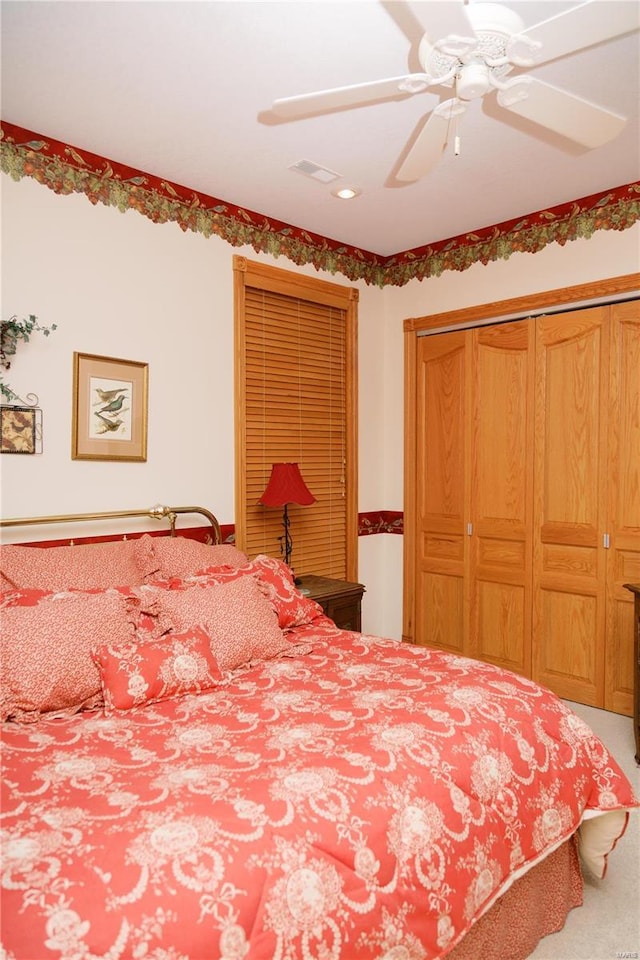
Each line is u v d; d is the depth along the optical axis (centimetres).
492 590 385
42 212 266
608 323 333
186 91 231
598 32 154
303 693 188
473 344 390
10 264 257
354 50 207
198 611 221
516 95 177
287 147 275
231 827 118
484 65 169
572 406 348
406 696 183
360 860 124
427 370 416
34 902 99
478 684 193
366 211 352
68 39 200
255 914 108
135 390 299
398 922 125
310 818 125
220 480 337
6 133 254
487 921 157
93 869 106
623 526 330
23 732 164
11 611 192
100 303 286
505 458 377
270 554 366
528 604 368
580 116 187
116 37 199
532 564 365
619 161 290
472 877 142
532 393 363
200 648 202
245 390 351
